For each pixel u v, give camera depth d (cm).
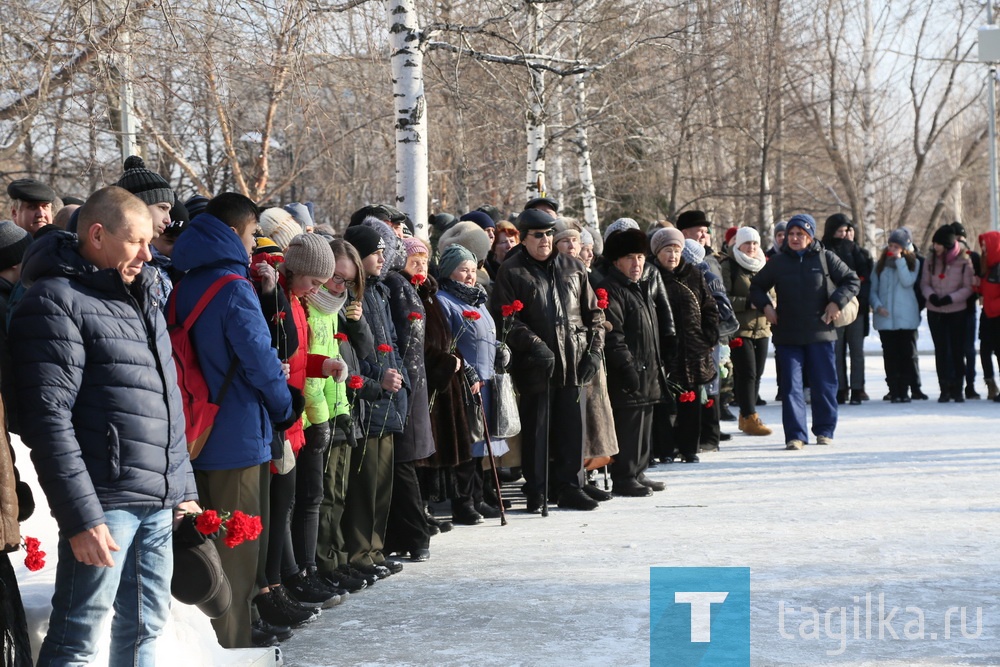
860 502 1362
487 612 932
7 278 761
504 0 2236
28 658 593
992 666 764
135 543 640
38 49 1794
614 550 1145
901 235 2503
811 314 1839
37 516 815
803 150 5169
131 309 627
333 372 938
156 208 889
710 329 1695
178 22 1720
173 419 643
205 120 2572
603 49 2841
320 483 976
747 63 3894
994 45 3897
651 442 1677
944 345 2478
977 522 1225
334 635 883
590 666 785
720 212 4712
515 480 1648
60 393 594
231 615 805
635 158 3803
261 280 868
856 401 2517
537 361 1352
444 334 1206
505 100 2716
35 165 2347
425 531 1146
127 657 647
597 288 1515
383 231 1158
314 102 1997
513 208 3544
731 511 1337
